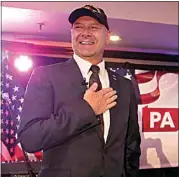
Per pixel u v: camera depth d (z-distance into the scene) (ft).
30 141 3.84
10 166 10.93
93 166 4.02
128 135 4.69
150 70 13.57
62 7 7.74
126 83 4.82
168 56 14.37
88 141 4.03
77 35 4.38
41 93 4.10
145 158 13.12
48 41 12.67
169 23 8.73
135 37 11.87
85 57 4.42
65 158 4.00
